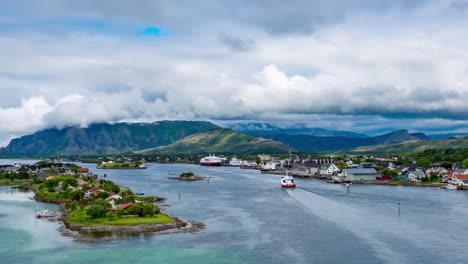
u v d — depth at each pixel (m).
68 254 105.06
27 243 116.12
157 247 109.88
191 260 98.94
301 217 147.00
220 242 113.94
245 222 139.62
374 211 157.88
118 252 106.00
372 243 110.81
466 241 112.00
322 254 101.94
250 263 96.12
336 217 146.00
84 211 151.75
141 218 139.38
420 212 155.00
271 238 117.50
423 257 98.81
